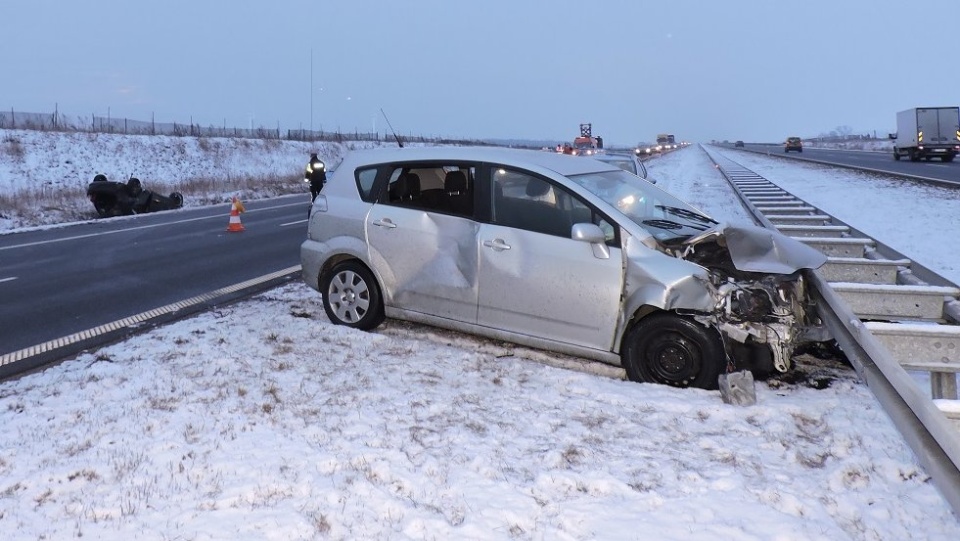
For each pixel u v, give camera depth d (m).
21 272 10.16
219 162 42.53
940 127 40.41
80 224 17.34
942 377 4.28
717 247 5.07
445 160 5.75
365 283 6.12
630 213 5.20
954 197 17.45
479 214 5.51
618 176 5.89
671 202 5.87
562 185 5.17
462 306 5.58
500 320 5.41
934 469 2.84
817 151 76.56
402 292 5.91
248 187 31.84
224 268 10.20
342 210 6.24
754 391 4.39
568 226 5.11
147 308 7.57
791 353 4.73
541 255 5.15
